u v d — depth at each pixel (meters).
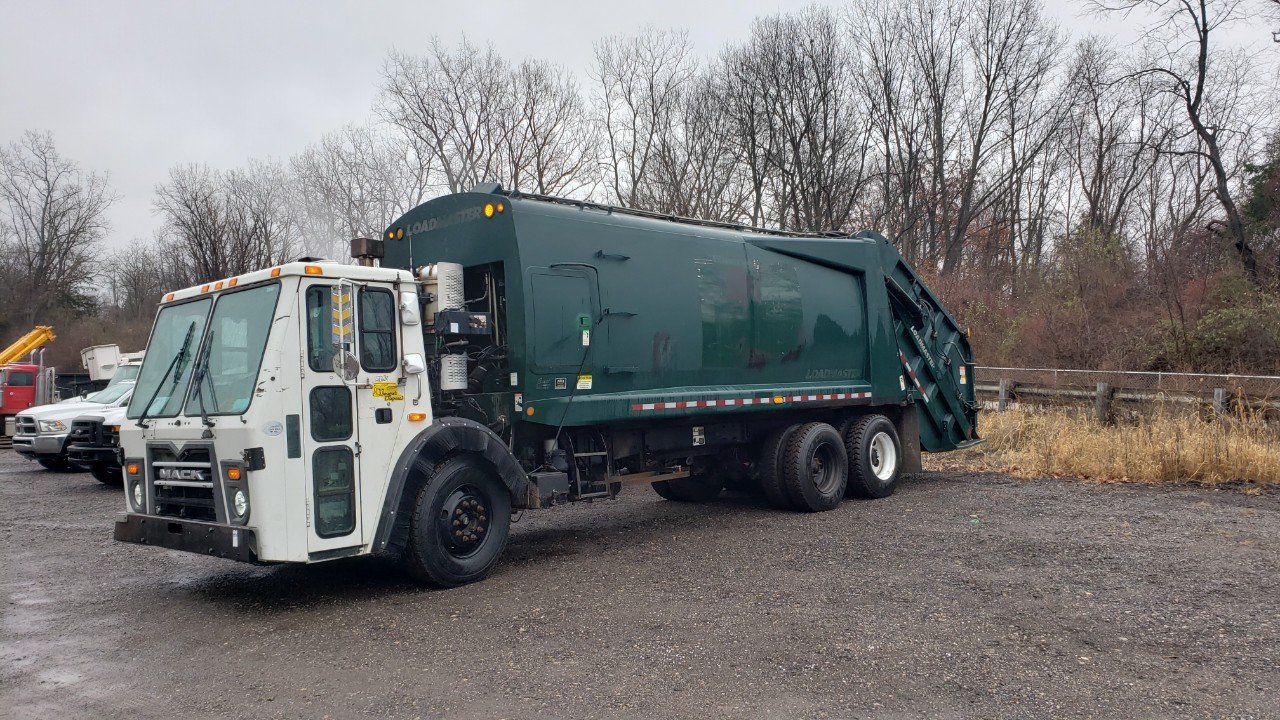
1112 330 21.84
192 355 6.48
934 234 34.22
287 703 4.41
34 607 6.43
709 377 8.94
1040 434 13.73
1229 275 20.58
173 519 6.23
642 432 8.73
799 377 10.02
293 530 5.80
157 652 5.31
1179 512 9.05
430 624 5.74
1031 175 38.09
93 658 5.21
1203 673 4.57
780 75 33.25
